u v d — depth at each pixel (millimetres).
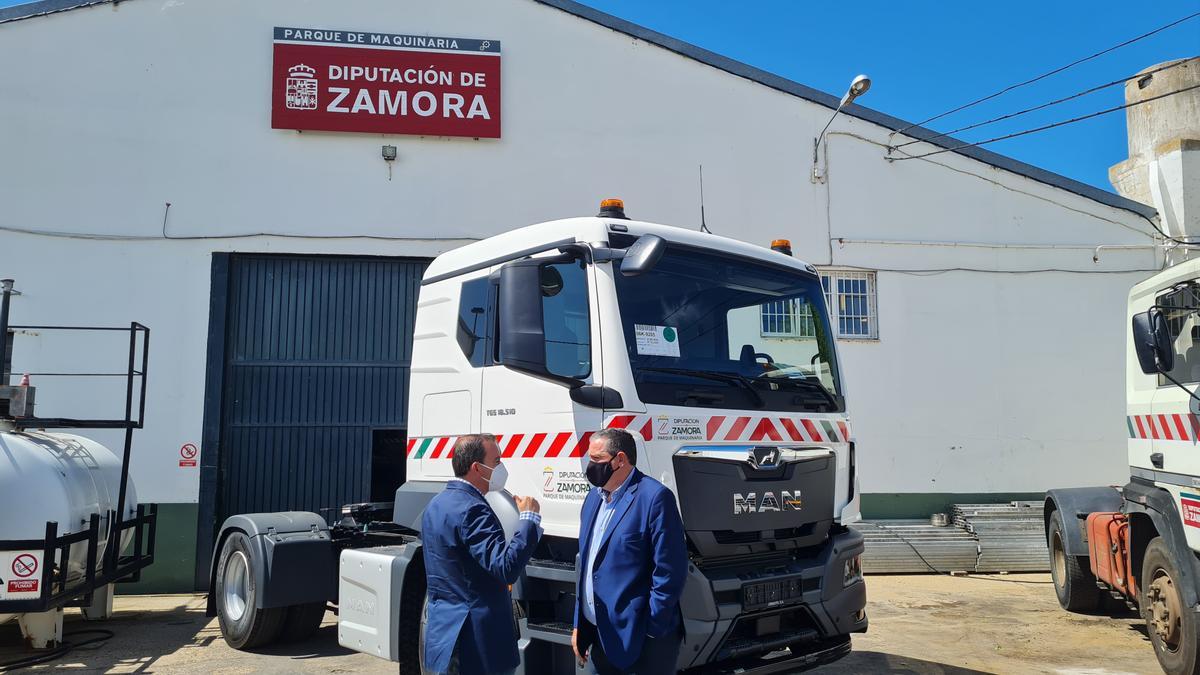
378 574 5668
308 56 11016
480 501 3902
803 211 11836
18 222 10359
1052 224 12203
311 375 10906
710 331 5098
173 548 10234
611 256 4750
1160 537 6281
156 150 10734
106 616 8594
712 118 11828
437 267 6145
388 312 11156
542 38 11617
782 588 4746
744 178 11789
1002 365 11891
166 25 10914
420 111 11172
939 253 11984
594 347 4695
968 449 11703
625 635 3609
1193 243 12156
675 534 3680
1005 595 9570
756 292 5453
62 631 7551
